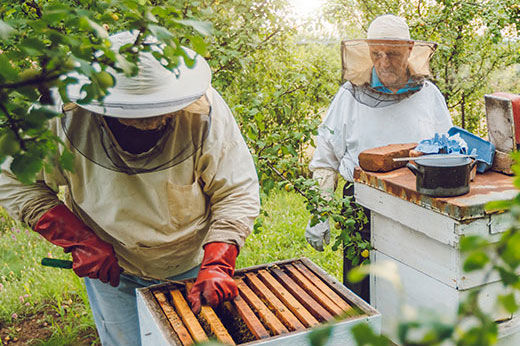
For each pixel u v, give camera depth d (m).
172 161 1.86
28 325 3.66
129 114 1.62
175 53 0.96
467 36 5.59
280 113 3.84
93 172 1.96
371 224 2.52
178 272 2.29
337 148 3.04
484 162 2.37
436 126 3.00
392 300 2.45
